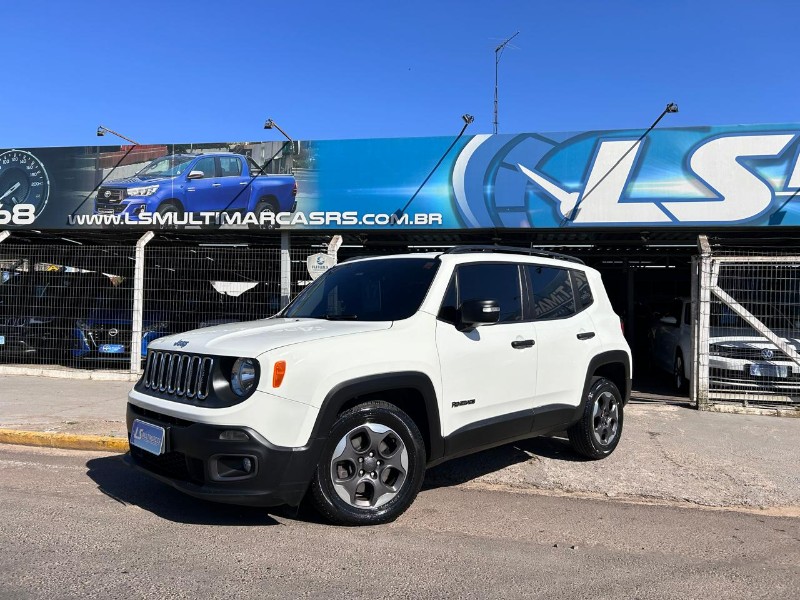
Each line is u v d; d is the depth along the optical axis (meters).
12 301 11.84
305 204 10.66
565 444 6.54
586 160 9.94
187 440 3.70
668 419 8.01
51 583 3.21
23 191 11.48
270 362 3.65
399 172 10.42
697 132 9.61
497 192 10.16
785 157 9.39
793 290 8.93
